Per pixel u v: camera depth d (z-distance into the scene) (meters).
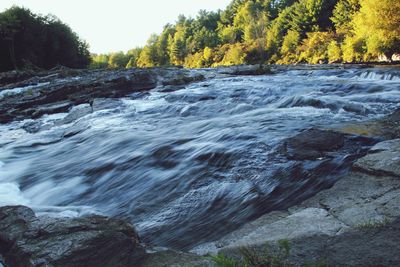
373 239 3.55
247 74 23.53
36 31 57.69
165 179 6.51
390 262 3.15
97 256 3.67
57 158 9.32
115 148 8.96
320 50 58.59
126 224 4.18
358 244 3.51
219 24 122.50
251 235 4.09
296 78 18.94
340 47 49.69
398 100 11.09
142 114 13.24
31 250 3.71
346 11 65.81
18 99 19.66
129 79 19.41
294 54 68.69
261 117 9.87
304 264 3.29
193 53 111.81
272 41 80.44
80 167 8.00
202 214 5.27
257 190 5.59
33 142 11.41
